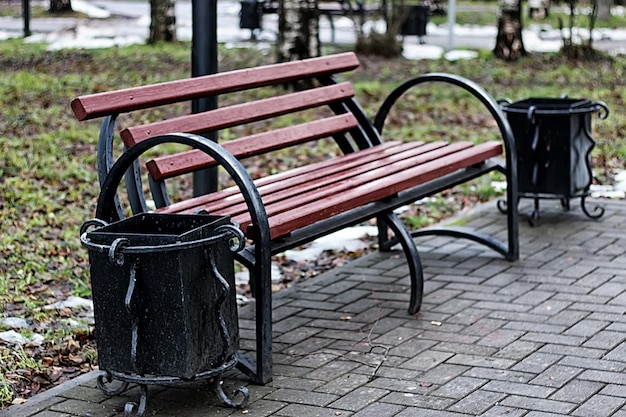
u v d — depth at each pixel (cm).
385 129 1214
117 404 475
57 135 1148
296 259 730
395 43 2027
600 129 1209
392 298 624
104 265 448
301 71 664
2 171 951
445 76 699
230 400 467
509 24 1991
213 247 452
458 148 697
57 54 2011
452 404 466
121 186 941
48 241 748
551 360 517
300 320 589
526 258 698
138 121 1295
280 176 622
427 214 841
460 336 556
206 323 453
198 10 654
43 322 589
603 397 470
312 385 492
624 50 2203
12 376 504
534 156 777
